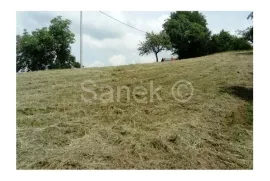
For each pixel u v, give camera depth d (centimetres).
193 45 3222
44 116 664
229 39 3173
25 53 2358
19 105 733
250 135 603
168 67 1388
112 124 634
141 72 1231
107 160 502
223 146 564
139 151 530
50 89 899
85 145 541
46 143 547
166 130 609
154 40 3097
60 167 478
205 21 3475
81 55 1662
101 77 1105
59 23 2442
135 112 703
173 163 502
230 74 1138
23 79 1075
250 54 1816
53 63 2423
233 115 699
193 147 548
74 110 705
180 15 3312
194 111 720
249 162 514
